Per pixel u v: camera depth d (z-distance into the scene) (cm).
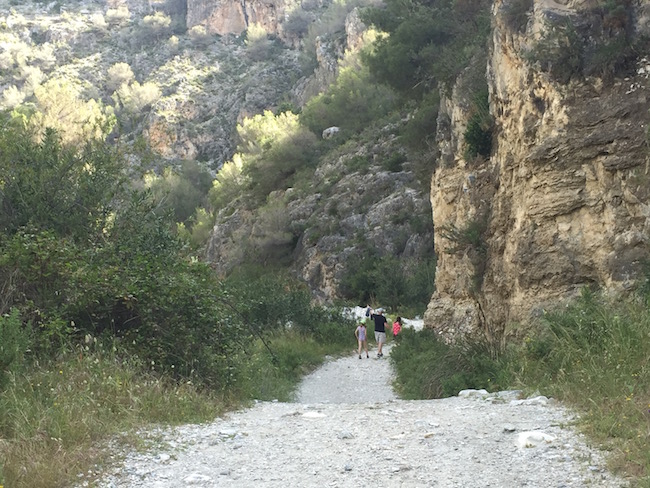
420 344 1828
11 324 721
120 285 888
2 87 14575
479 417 666
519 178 1226
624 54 1075
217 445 606
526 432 571
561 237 1101
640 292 920
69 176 1152
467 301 1816
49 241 909
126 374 758
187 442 614
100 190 1145
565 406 676
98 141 1248
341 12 12100
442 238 1861
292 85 13388
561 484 454
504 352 1132
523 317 1130
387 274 3869
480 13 2372
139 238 1108
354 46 10162
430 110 2853
